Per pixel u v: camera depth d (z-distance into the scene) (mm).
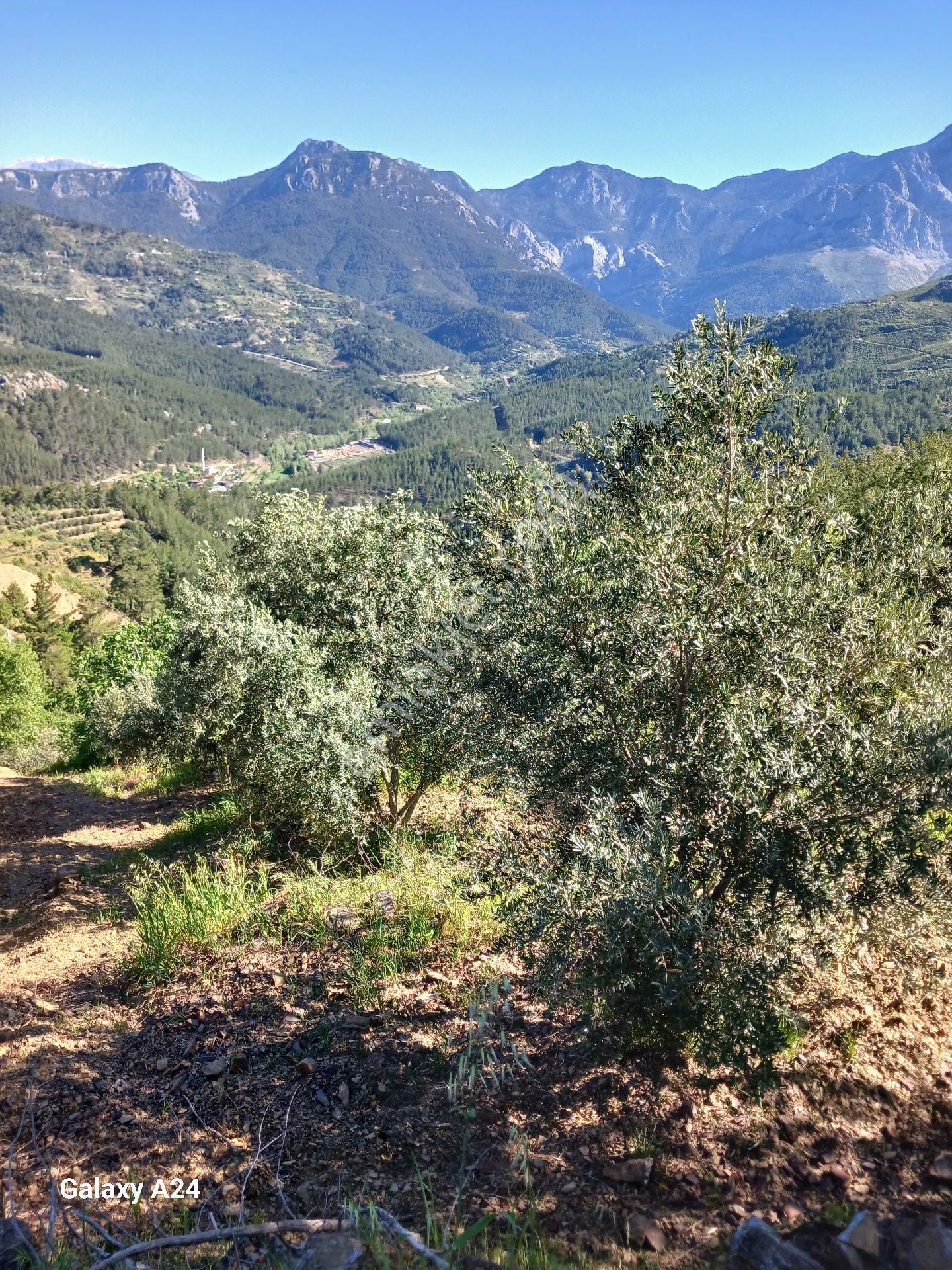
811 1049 3729
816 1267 2549
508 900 3844
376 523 9078
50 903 8461
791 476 3988
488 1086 3945
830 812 3152
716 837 3385
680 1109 3549
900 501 4316
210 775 15180
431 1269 2637
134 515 185125
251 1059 4520
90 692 25703
